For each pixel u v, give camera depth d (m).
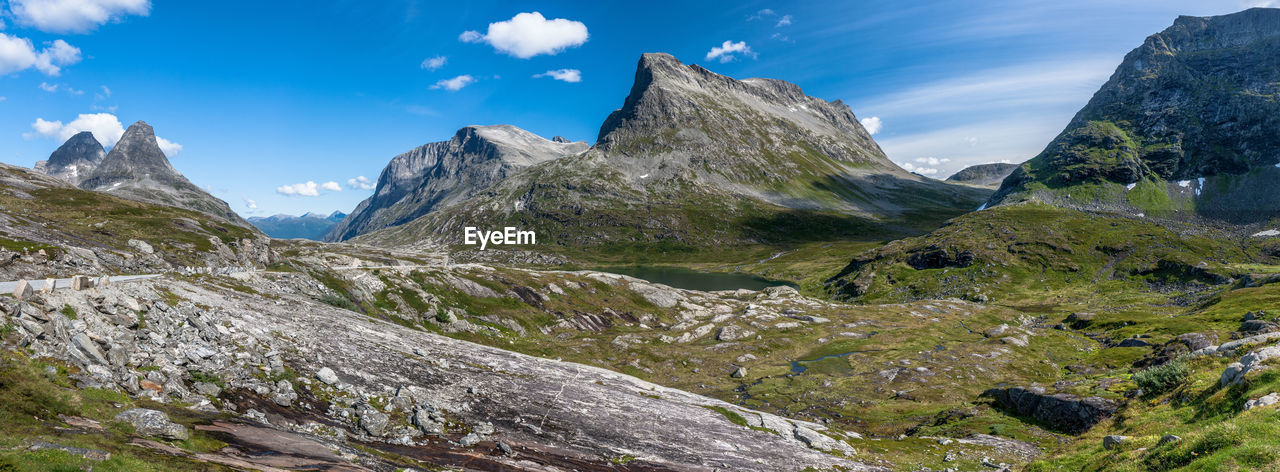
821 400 92.12
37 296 34.66
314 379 44.44
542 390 60.16
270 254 166.00
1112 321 147.00
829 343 135.12
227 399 35.12
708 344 134.38
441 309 127.56
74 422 23.38
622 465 42.75
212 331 45.47
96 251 98.88
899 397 92.44
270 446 27.77
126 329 37.75
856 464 52.44
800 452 54.84
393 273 137.38
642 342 133.50
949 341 138.50
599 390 66.81
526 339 130.25
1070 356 121.25
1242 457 23.11
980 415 74.06
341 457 28.98
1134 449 32.97
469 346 79.62
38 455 18.56
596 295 173.62
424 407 45.59
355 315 83.25
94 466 19.03
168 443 24.28
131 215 148.75
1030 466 40.53
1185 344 92.88
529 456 39.94
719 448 51.88
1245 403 31.67
